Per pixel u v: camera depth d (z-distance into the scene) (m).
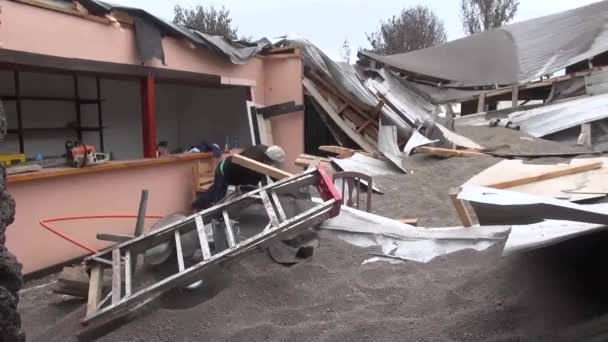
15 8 5.55
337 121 11.30
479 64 16.83
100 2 6.77
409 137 11.63
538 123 13.05
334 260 4.44
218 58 9.22
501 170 5.07
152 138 7.73
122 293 4.03
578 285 3.20
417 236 4.75
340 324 3.38
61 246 6.16
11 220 2.53
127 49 7.21
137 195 7.37
